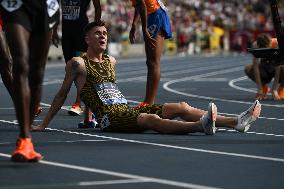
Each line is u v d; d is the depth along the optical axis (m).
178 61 63.31
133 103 24.20
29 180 11.03
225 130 16.69
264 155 13.46
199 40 93.25
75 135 15.83
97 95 16.39
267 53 19.47
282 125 17.94
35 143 14.63
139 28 81.50
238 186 10.78
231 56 78.44
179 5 99.75
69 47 20.64
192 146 14.39
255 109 15.99
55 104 16.45
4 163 12.32
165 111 16.08
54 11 12.74
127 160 12.80
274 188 10.69
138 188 10.55
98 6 18.80
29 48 12.88
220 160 12.90
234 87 32.16
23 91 12.10
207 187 10.66
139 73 43.44
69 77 16.39
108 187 10.59
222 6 104.31
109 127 16.27
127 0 85.44
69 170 11.83
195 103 24.19
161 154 13.45
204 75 42.09
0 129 16.78
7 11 12.17
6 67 16.08
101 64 16.55
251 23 99.50
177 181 11.06
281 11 98.12
